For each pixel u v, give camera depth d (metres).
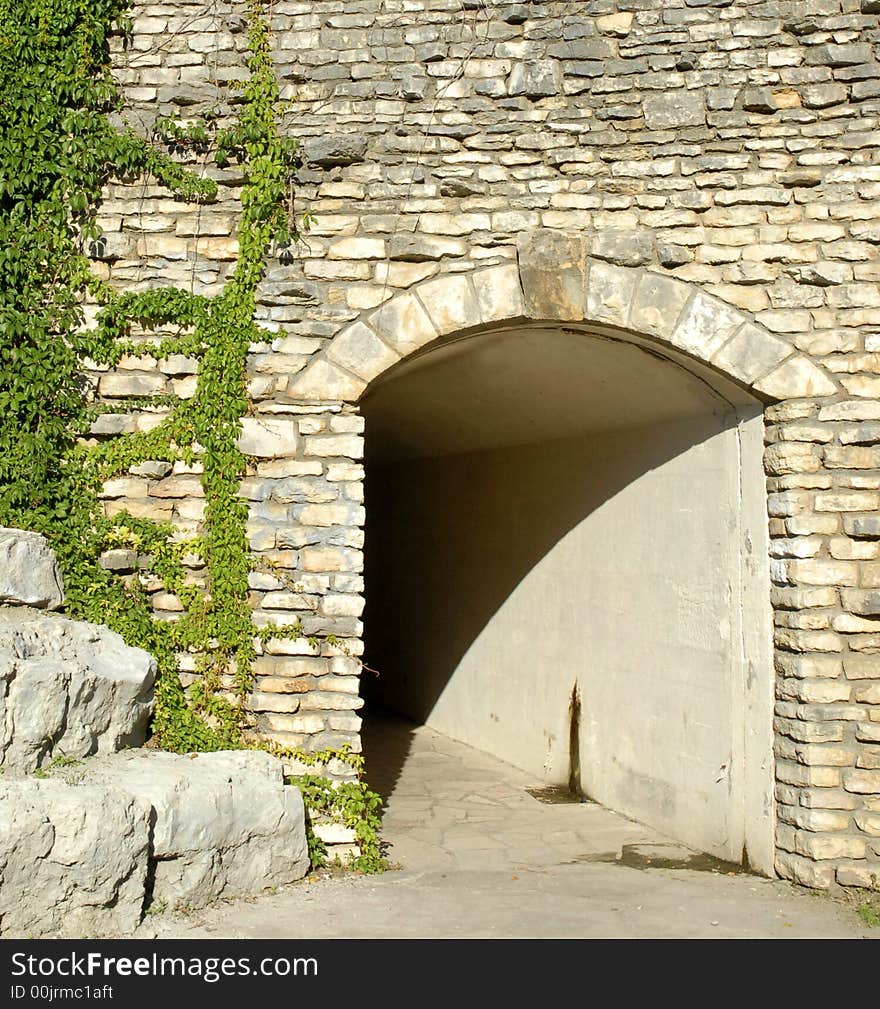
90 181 6.00
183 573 5.91
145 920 4.65
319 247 6.04
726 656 6.29
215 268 6.05
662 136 6.04
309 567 5.91
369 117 6.07
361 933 4.74
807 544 5.77
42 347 5.86
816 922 5.11
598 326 6.07
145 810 4.64
